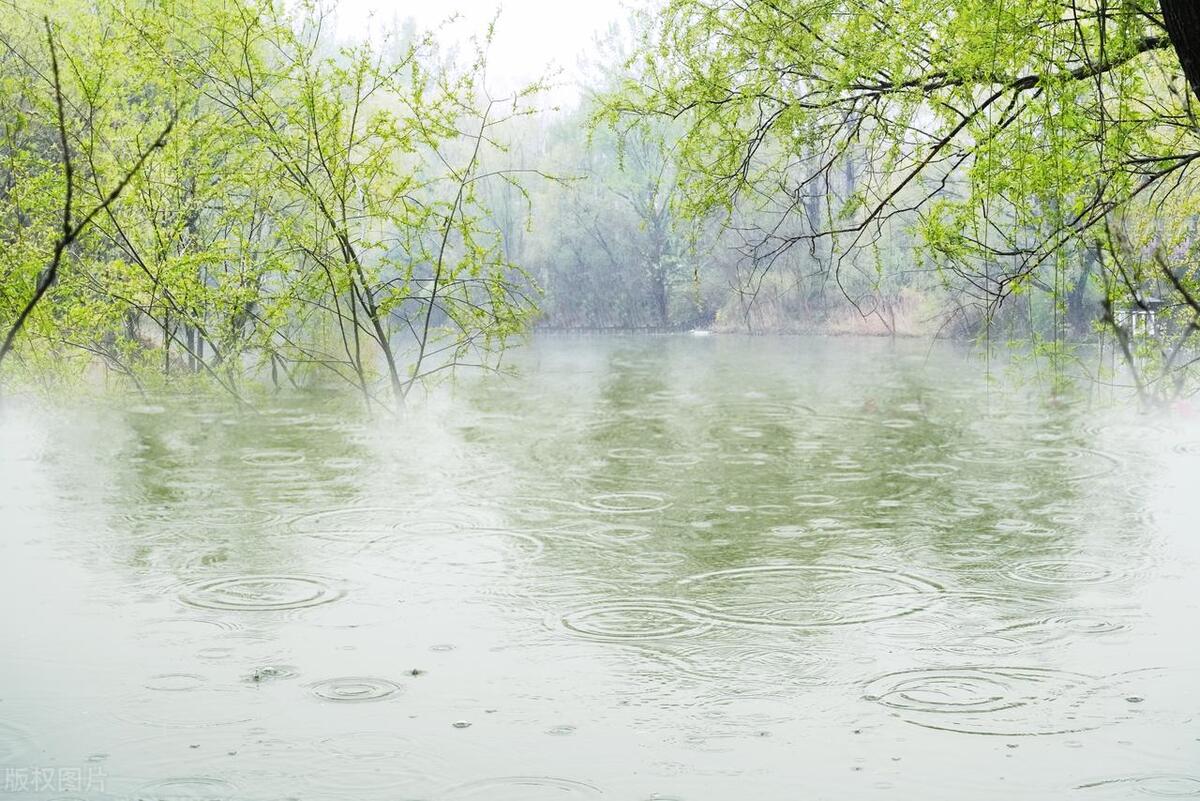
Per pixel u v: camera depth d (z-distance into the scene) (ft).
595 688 17.52
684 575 23.41
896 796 14.11
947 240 24.25
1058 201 23.40
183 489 31.50
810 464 35.73
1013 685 17.51
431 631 20.06
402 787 14.40
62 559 24.48
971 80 23.59
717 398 54.95
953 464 35.42
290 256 43.50
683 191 28.19
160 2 40.24
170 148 40.04
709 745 15.60
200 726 16.14
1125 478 32.86
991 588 22.43
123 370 45.32
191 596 21.94
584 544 25.86
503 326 40.40
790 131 26.94
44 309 39.99
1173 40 15.98
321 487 31.89
